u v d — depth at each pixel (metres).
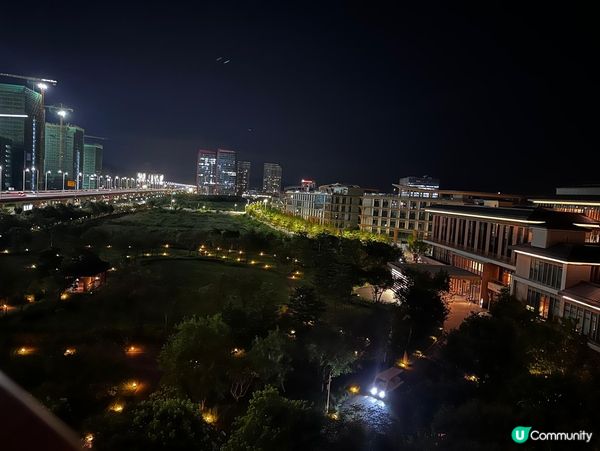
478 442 18.67
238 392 32.72
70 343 36.59
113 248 76.56
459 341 32.94
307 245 75.31
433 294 45.12
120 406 27.86
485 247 63.81
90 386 29.05
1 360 31.50
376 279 59.66
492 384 29.70
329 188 162.38
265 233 115.12
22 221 88.56
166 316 42.69
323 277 55.88
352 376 36.44
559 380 22.95
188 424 20.36
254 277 50.16
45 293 49.28
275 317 43.81
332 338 35.41
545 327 31.84
